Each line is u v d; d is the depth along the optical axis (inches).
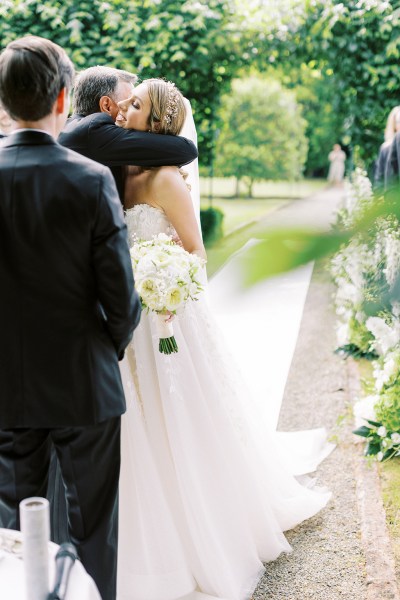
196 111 315.3
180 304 89.4
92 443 78.0
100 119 98.3
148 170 101.7
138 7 272.1
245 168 647.1
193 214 101.8
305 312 260.7
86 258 72.0
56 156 71.6
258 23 291.7
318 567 107.8
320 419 165.8
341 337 207.0
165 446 98.7
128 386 97.0
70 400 73.9
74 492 79.4
